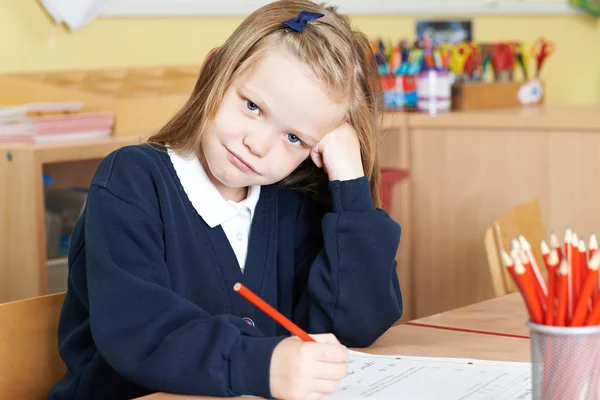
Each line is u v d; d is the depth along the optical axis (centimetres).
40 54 268
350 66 119
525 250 82
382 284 122
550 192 270
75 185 251
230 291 127
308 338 95
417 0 372
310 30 116
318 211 142
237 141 114
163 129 129
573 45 464
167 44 300
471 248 286
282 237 137
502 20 418
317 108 113
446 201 290
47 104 238
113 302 104
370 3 351
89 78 274
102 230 111
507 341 117
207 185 126
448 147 288
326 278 124
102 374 116
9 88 256
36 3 266
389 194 286
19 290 210
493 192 281
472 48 339
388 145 295
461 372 102
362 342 120
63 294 123
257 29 115
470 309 135
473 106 318
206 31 312
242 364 94
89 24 278
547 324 79
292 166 117
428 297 297
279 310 137
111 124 246
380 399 93
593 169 261
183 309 103
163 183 121
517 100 336
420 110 306
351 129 130
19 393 118
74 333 118
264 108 112
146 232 114
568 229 82
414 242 298
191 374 96
